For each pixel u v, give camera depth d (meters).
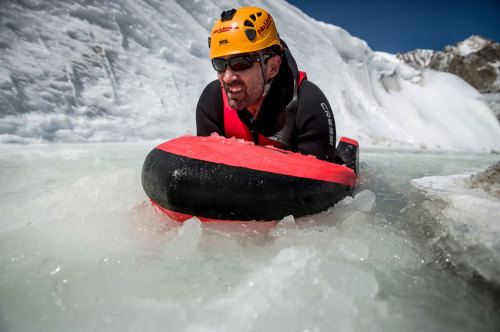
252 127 1.45
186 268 0.80
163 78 4.65
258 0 7.11
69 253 0.85
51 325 0.59
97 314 0.62
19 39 3.56
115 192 1.40
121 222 1.07
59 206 1.22
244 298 0.66
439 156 4.02
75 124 3.40
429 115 7.31
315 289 0.67
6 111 3.00
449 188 1.46
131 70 4.40
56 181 1.65
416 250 0.94
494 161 3.48
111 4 4.66
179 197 1.01
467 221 1.05
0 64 3.22
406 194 1.58
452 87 8.30
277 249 0.91
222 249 0.91
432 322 0.62
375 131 6.28
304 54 7.01
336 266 0.77
